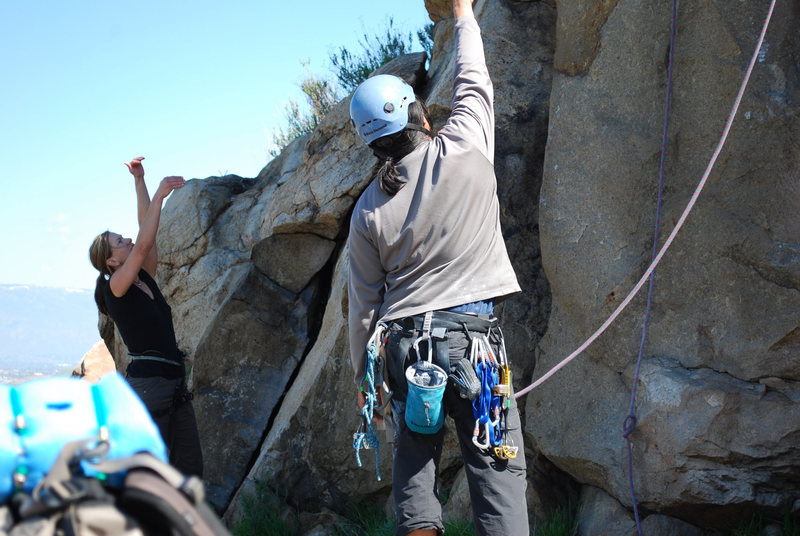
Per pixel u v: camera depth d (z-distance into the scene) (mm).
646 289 4441
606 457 4418
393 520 5270
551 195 4848
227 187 9164
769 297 4023
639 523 4211
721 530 4246
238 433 6605
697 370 4207
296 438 5953
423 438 3072
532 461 4883
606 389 4520
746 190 4145
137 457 1528
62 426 1591
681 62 4430
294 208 7121
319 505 5785
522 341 5074
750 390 4008
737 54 4211
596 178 4672
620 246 4539
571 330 4742
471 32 3420
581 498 4773
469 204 3047
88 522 1407
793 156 4016
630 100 4637
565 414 4656
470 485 3023
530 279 5172
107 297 4770
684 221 4320
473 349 2947
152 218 4672
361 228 3109
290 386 6809
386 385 3078
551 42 5531
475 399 2918
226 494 6418
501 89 5426
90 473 1523
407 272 3053
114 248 4879
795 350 3936
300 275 7086
